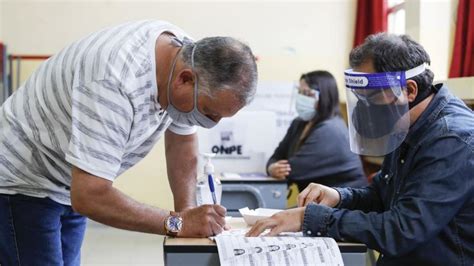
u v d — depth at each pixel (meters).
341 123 2.99
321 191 1.57
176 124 1.63
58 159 1.45
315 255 1.19
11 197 1.48
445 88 1.41
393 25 4.14
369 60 1.33
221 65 1.23
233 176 3.02
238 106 1.28
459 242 1.33
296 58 4.47
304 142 2.98
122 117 1.25
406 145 1.41
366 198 1.60
